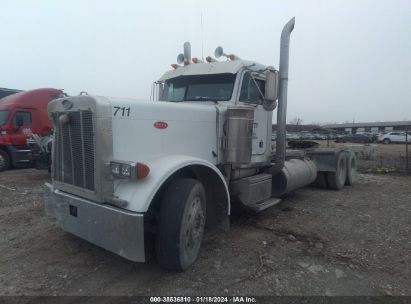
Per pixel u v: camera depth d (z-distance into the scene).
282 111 5.88
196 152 4.59
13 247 4.43
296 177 6.82
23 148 12.32
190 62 5.90
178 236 3.60
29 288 3.41
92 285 3.49
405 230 5.36
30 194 7.67
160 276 3.69
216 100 5.24
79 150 3.78
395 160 14.65
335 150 8.72
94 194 3.59
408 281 3.66
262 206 5.43
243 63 5.31
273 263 4.04
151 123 4.02
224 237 4.89
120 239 3.37
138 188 3.48
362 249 4.54
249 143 4.96
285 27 5.73
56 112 4.10
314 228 5.41
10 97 13.12
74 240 4.65
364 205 7.09
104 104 3.55
